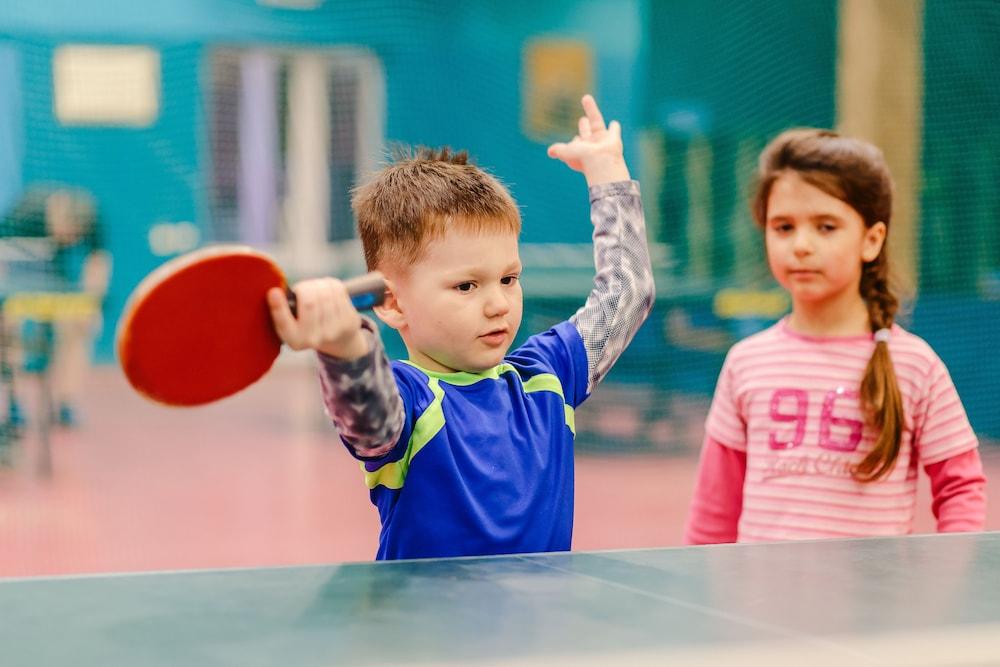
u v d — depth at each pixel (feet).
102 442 28.35
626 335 6.99
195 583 4.00
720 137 33.63
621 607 3.71
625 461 25.84
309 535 18.24
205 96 40.57
